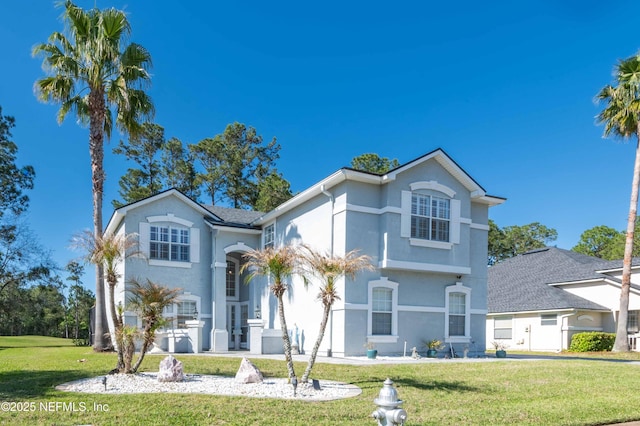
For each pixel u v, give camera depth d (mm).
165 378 11461
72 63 19125
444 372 13930
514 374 13742
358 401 9656
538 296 30391
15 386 10883
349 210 18578
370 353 17484
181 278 22625
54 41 19688
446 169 20375
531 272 34875
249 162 49000
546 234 61469
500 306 31859
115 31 19484
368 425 7895
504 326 31719
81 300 53906
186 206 23281
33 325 56781
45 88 19328
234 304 25500
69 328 58406
